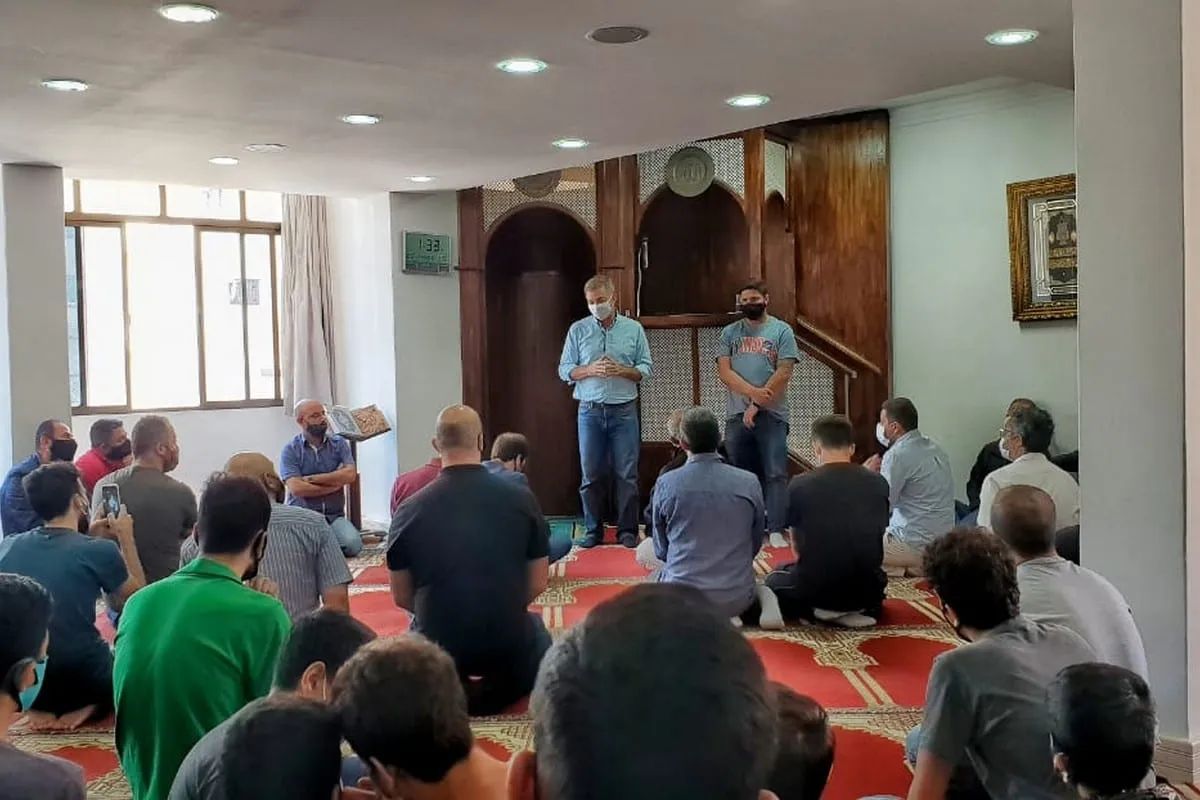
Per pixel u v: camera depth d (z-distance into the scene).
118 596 3.92
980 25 4.06
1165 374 3.14
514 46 4.21
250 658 2.44
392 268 7.82
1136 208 3.18
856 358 7.66
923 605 5.24
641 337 7.22
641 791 0.73
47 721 3.83
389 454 7.95
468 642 3.78
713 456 4.79
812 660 4.37
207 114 5.21
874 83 4.91
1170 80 3.10
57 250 6.42
